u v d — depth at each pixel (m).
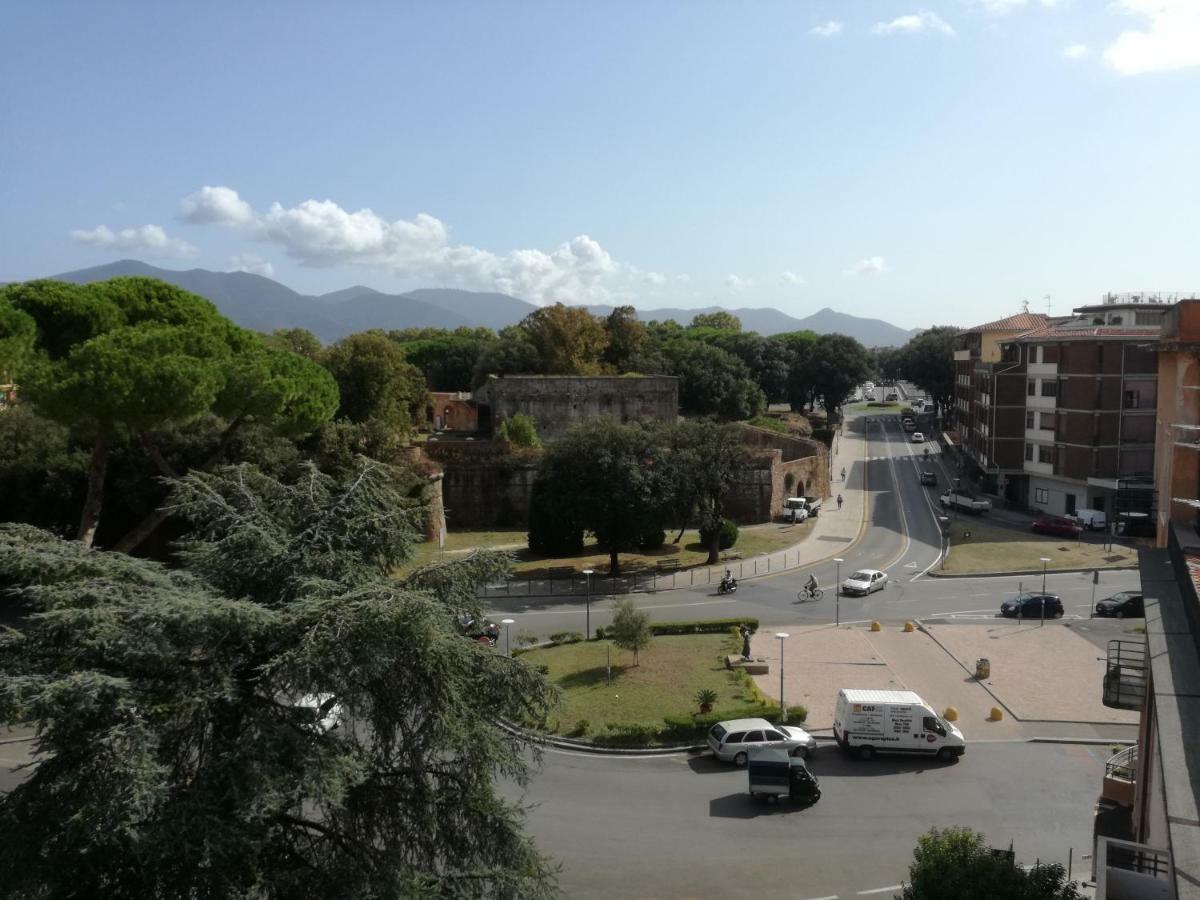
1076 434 73.44
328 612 14.09
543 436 91.56
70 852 12.70
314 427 52.47
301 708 14.72
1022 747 32.66
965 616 49.81
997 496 83.69
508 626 47.44
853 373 137.88
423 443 83.56
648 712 35.03
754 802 28.36
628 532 56.75
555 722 33.91
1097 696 37.28
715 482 59.59
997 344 92.94
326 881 14.04
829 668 40.75
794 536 71.06
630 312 123.88
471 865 15.60
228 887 12.80
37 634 14.28
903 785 29.59
